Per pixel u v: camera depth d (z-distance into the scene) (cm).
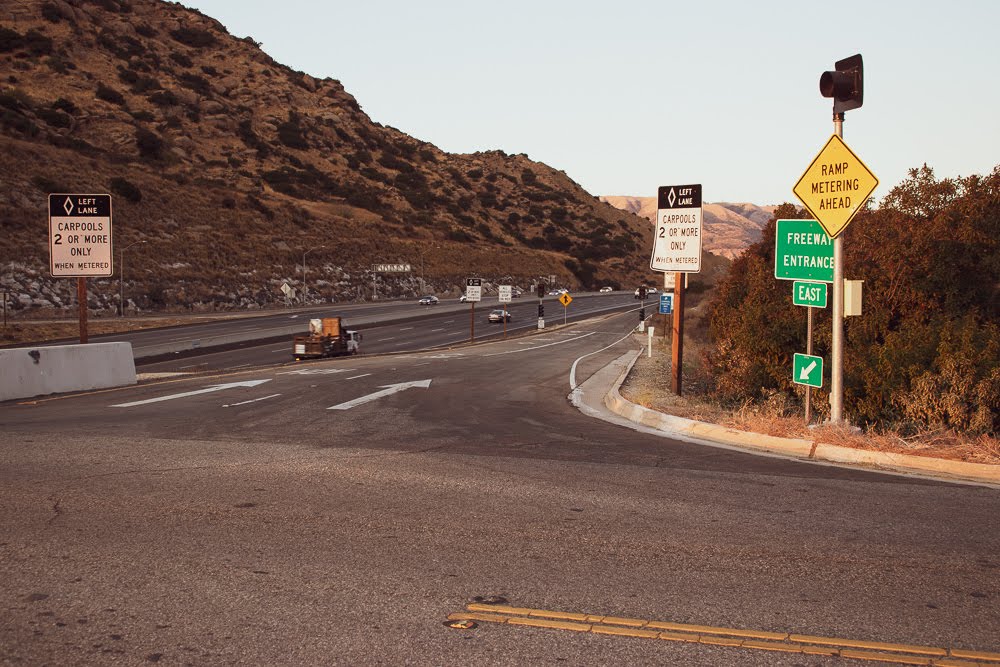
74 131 12088
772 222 2338
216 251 8831
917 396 1151
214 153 14525
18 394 1505
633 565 504
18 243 6819
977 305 1394
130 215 8469
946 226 1410
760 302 1798
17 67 14150
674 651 374
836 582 476
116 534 564
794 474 802
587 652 373
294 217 11412
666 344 3850
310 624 405
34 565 495
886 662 365
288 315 7375
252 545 541
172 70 17300
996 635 398
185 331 5600
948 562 516
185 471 791
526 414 1320
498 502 670
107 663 360
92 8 17825
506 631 397
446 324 6838
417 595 447
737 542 557
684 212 1448
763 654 372
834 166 995
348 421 1188
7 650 372
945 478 787
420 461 859
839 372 1010
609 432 1111
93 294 6894
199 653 370
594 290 16925
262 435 1037
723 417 1170
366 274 10812
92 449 915
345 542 549
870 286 1479
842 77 959
